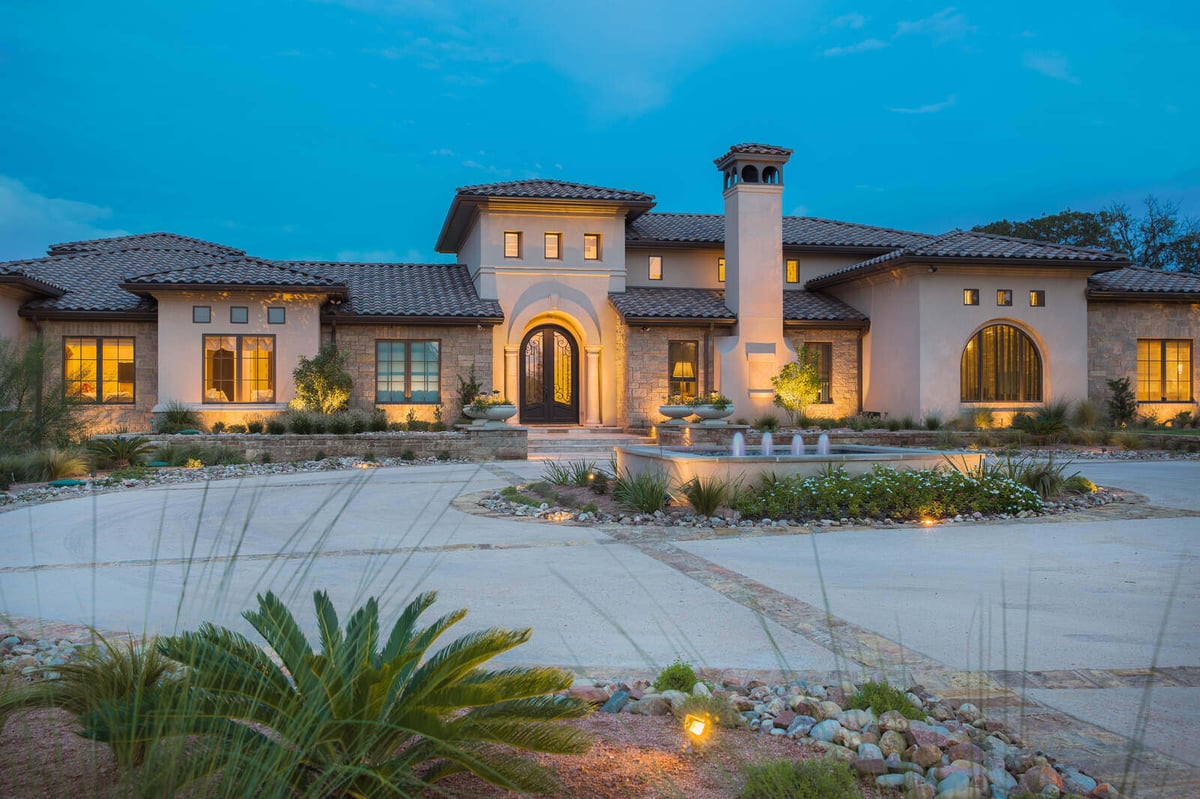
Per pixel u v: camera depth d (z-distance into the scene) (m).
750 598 6.21
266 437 18.67
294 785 2.34
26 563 7.68
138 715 2.37
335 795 2.43
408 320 22.73
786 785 2.70
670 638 5.12
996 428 22.62
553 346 25.19
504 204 24.09
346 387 21.47
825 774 2.77
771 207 24.31
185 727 2.26
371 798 2.38
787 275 27.75
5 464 14.38
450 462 19.25
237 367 21.61
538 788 2.45
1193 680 4.29
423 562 7.73
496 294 24.16
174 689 2.56
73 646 4.68
